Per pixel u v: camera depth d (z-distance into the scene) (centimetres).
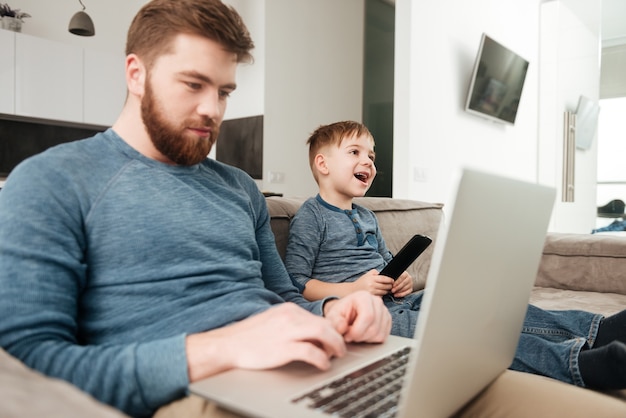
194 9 76
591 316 111
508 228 61
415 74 338
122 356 60
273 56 482
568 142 469
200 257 82
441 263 49
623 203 480
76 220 71
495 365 76
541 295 184
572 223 471
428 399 56
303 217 143
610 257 189
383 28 596
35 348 60
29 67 414
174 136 79
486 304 62
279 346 62
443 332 53
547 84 486
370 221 159
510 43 444
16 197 67
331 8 537
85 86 450
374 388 60
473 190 50
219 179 96
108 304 73
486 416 76
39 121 438
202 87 79
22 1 428
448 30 371
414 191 343
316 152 157
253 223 103
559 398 75
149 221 77
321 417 51
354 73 567
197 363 61
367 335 76
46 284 64
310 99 518
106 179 77
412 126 339
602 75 503
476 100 393
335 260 141
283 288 105
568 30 470
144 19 80
